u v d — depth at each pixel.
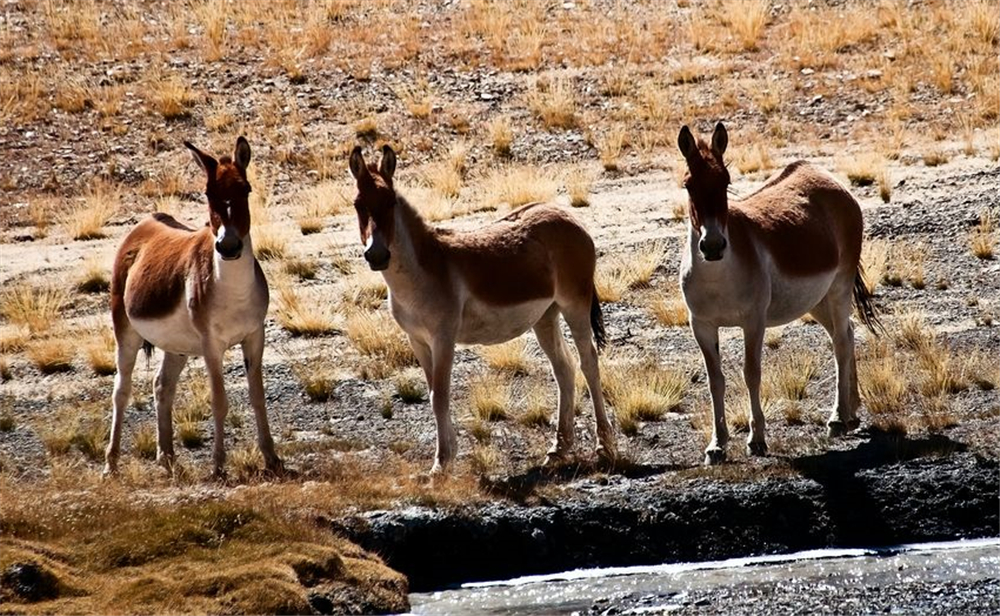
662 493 40.22
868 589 35.78
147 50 99.94
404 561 38.03
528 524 38.84
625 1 106.56
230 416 51.56
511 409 50.84
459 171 81.88
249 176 81.19
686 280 43.00
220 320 42.47
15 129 89.19
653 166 80.31
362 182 40.97
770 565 38.09
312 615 33.84
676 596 35.84
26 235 75.81
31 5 107.88
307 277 65.88
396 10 106.81
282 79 95.12
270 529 36.59
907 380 50.91
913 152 77.81
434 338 42.47
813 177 47.22
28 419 52.72
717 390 43.41
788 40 96.38
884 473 40.88
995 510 39.84
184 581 33.94
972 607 34.31
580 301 45.59
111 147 87.31
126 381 45.81
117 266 46.50
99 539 35.91
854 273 47.31
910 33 95.00
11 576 33.28
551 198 74.81
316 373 54.25
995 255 62.91
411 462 45.22
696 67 93.06
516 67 95.31
